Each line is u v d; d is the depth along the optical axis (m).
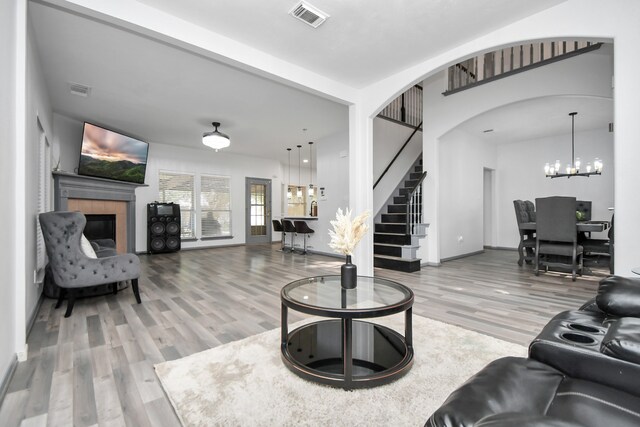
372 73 3.81
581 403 0.84
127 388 1.67
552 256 4.95
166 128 6.25
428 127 5.47
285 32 2.92
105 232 5.68
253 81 4.06
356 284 2.20
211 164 8.51
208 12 2.62
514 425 0.62
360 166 4.26
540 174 7.38
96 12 2.31
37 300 3.00
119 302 3.26
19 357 1.96
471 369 1.83
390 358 1.89
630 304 1.36
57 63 3.55
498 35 2.90
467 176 6.70
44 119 3.83
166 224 7.26
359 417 1.42
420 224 5.33
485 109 4.77
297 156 9.36
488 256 6.62
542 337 1.24
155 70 3.74
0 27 1.73
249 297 3.47
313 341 2.16
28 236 2.45
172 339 2.31
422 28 2.88
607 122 6.05
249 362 1.93
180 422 1.40
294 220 7.45
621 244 2.24
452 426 0.75
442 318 2.74
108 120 5.69
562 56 3.99
